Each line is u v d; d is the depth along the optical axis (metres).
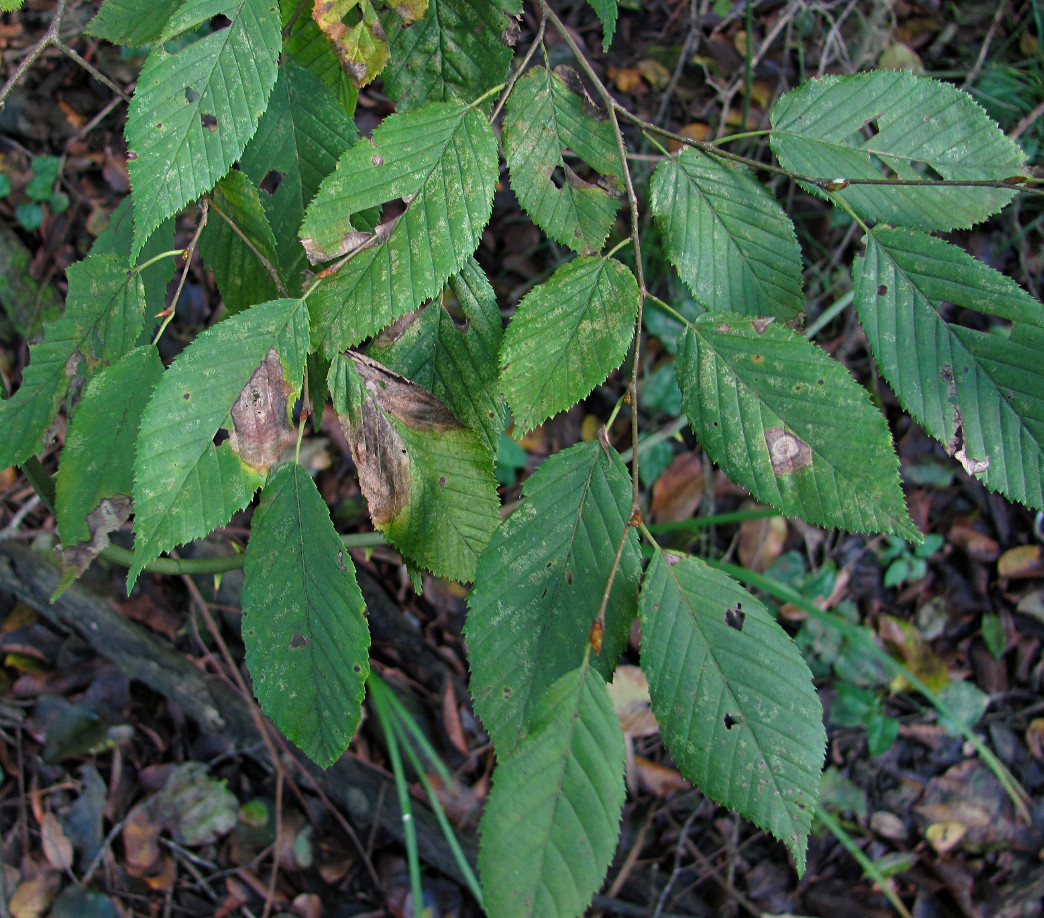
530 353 0.35
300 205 0.41
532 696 0.34
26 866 0.92
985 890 0.98
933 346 0.36
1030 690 1.06
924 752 1.04
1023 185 0.36
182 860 0.95
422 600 1.04
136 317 0.39
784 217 0.38
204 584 0.99
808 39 1.14
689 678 0.34
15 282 1.08
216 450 0.34
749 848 1.00
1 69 1.13
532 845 0.31
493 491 0.37
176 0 0.42
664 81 1.14
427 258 0.36
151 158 0.35
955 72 1.07
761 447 0.35
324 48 0.43
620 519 0.35
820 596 1.07
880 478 0.34
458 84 0.40
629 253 1.06
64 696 0.99
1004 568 1.07
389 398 0.37
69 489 0.37
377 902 0.95
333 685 0.35
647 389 1.07
